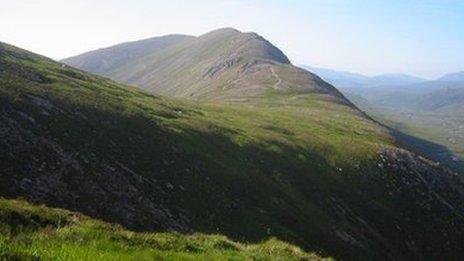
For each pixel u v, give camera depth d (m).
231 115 114.06
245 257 24.83
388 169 101.69
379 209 86.31
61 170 44.28
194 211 52.06
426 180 106.69
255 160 78.06
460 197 110.19
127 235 22.19
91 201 42.91
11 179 39.16
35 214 21.81
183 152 64.25
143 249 20.58
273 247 29.69
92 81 98.25
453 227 97.00
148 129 65.06
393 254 75.62
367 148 107.19
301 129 114.81
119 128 60.19
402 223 87.12
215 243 26.19
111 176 48.31
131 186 48.84
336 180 88.19
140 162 54.72
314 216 68.69
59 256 14.34
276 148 87.25
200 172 61.28
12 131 45.56
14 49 110.31
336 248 63.25
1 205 21.44
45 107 55.12
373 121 181.00
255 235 54.12
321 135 113.00
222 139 79.62
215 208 54.91
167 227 45.75
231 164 70.12
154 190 50.84
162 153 59.97
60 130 51.00
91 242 19.36
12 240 16.08
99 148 52.09
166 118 78.81
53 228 20.97
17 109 50.53
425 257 82.69
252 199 62.53
